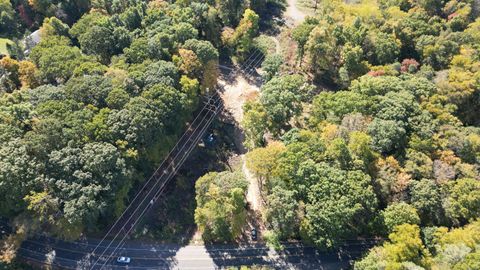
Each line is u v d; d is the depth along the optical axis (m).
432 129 136.62
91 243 124.88
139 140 128.75
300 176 122.31
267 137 153.75
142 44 156.75
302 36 178.88
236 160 155.75
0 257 108.38
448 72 164.25
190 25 168.38
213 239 130.25
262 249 129.50
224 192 123.25
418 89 151.88
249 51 198.25
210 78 163.50
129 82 139.00
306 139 134.62
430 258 110.44
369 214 121.12
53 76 146.50
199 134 159.12
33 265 118.25
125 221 130.75
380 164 127.81
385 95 146.38
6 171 108.50
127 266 123.12
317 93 178.12
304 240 123.81
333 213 114.75
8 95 127.50
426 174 126.75
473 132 141.75
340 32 176.75
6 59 143.12
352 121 136.50
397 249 110.12
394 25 184.12
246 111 152.25
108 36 160.38
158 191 139.50
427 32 186.50
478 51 176.12
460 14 197.00
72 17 190.12
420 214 123.06
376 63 177.25
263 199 139.00
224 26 195.62
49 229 120.06
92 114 129.12
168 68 148.12
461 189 122.12
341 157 126.94
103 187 117.19
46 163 115.25
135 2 180.00
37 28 191.88
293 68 189.12
